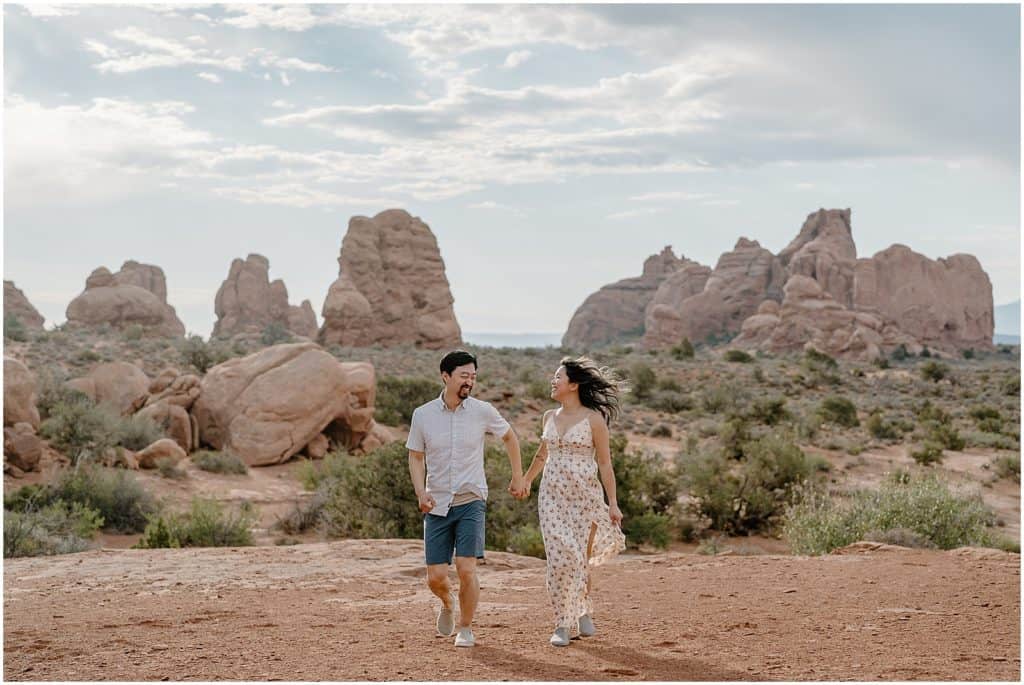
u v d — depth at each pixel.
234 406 33.56
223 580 9.45
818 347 110.19
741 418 46.66
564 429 6.38
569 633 6.25
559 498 6.33
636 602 8.01
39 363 48.00
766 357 100.62
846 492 28.31
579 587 6.18
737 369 74.50
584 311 194.50
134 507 23.09
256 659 5.76
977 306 151.25
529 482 6.54
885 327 129.25
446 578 6.27
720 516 25.62
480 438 6.22
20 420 27.25
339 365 35.38
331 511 21.19
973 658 5.69
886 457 40.66
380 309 87.56
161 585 9.13
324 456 34.41
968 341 148.62
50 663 5.71
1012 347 154.38
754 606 7.69
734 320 154.50
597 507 6.38
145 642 6.34
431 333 89.25
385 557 11.11
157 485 27.59
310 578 9.61
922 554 11.21
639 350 104.31
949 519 14.95
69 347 57.41
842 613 7.30
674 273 177.62
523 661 5.62
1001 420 53.59
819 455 38.94
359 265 87.81
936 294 144.25
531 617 7.34
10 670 5.53
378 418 43.38
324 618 7.29
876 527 14.79
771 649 5.96
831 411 51.00
